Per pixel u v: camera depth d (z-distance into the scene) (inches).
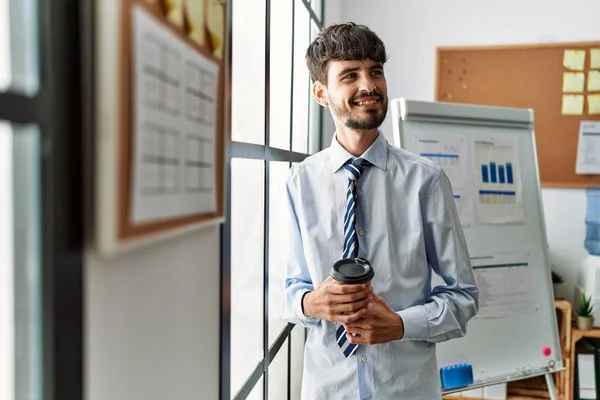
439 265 40.9
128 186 15.7
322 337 40.6
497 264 64.9
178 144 19.7
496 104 89.2
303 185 42.4
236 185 37.9
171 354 22.4
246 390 38.1
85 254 15.4
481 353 62.9
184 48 20.1
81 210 15.2
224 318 30.3
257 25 42.5
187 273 24.3
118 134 14.9
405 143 61.5
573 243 87.7
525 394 77.2
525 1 87.4
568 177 87.7
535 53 87.3
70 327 14.7
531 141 70.4
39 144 13.9
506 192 66.9
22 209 14.1
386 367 39.2
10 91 12.4
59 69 14.1
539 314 66.4
